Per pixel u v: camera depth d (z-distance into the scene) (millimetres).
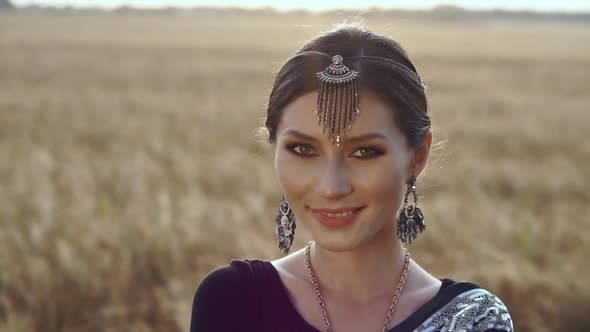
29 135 15594
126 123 17641
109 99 22609
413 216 2002
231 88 27828
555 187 11375
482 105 23375
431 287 1987
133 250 7168
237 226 8078
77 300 6406
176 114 19609
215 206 9180
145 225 7816
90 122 17656
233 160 12453
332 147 1803
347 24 1992
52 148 14047
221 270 2014
